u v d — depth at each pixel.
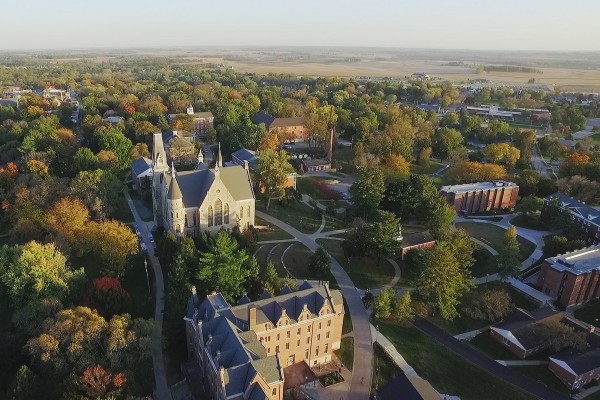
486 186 169.25
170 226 122.94
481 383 90.31
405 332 101.69
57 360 75.19
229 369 69.12
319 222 151.38
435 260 104.44
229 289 98.00
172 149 188.00
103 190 138.25
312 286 92.69
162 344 92.31
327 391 83.56
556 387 90.81
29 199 129.50
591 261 119.12
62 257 99.38
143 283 111.50
